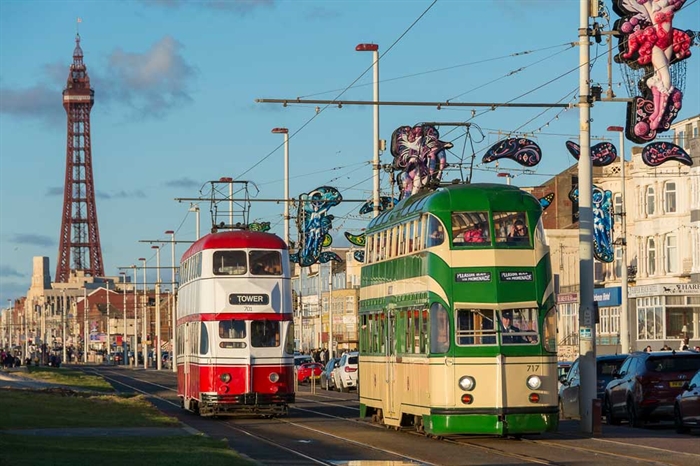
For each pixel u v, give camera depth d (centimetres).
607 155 4594
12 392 5341
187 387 4538
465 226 3017
